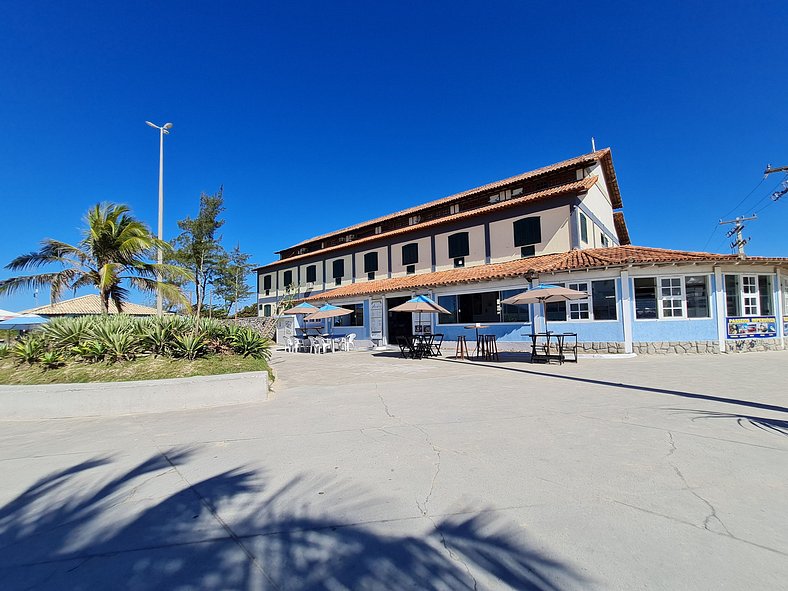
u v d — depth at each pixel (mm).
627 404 6762
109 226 14547
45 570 2602
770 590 2250
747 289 14797
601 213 23953
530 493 3510
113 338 8898
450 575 2459
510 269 17828
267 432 5625
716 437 4863
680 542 2734
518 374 10828
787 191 20281
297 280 36875
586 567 2500
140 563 2658
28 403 6863
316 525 3082
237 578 2482
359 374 11484
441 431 5434
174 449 4980
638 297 14695
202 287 32375
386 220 30328
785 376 9172
